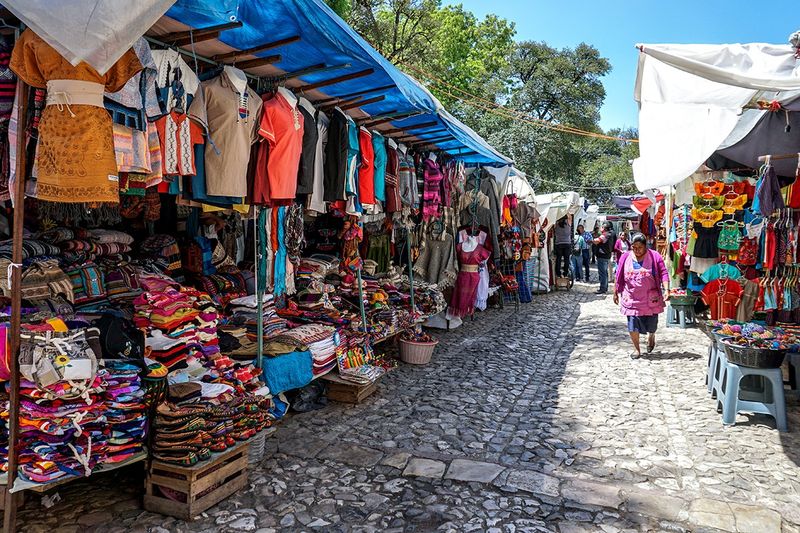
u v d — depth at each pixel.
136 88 2.99
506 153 30.34
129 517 3.21
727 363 5.04
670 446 4.44
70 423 2.80
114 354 3.10
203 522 3.18
